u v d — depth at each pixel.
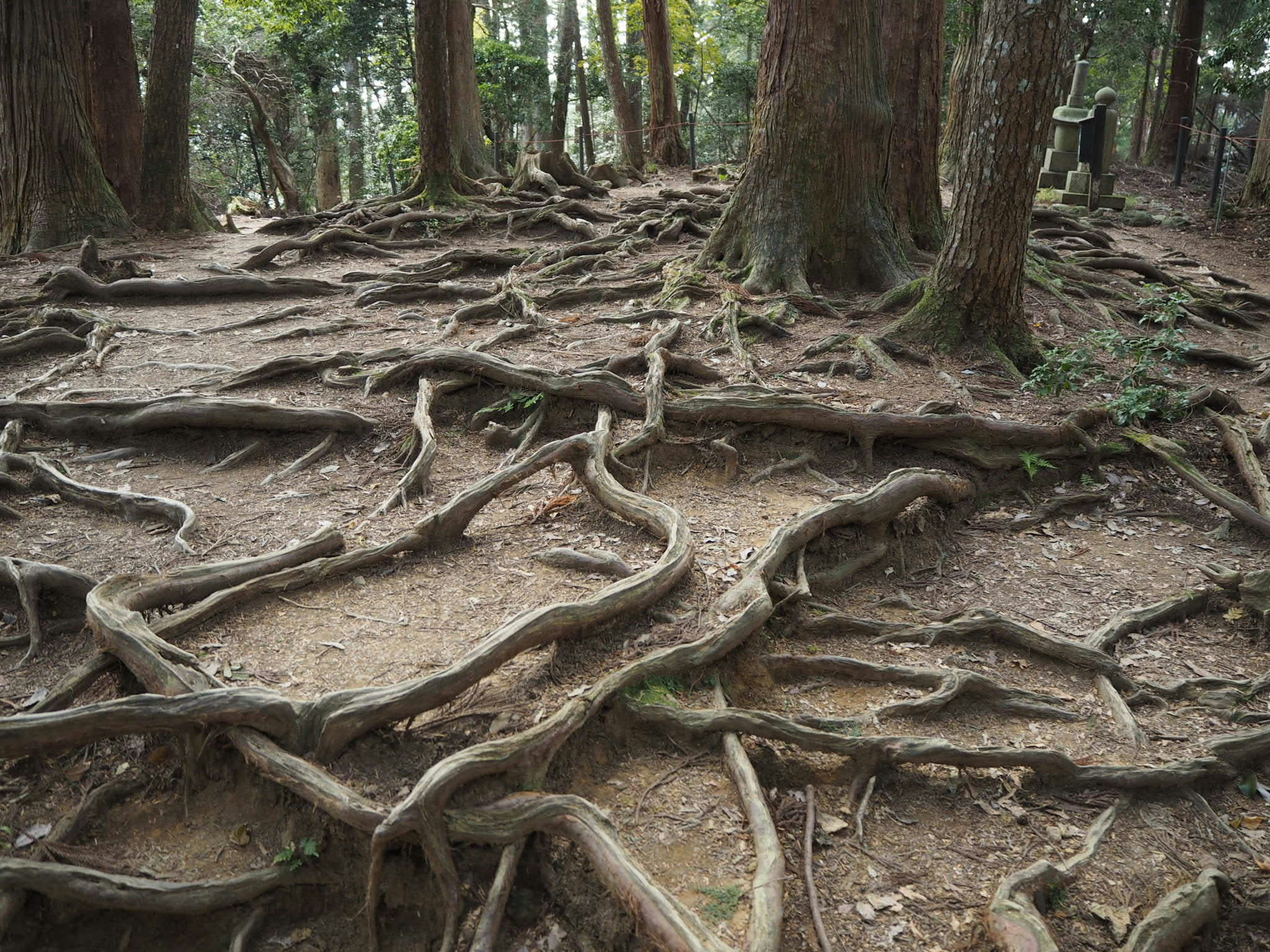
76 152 14.45
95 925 3.52
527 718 3.98
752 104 30.12
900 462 6.89
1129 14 25.78
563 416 7.13
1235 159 28.59
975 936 3.44
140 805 3.91
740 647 4.73
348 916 3.67
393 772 3.77
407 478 6.19
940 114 11.72
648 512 5.58
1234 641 5.37
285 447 6.89
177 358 8.68
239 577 4.86
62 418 6.92
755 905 3.29
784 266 9.76
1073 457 7.05
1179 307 9.27
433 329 9.55
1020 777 4.29
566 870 3.52
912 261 10.87
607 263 12.05
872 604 5.55
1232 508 6.46
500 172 29.44
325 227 15.43
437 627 4.68
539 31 31.30
